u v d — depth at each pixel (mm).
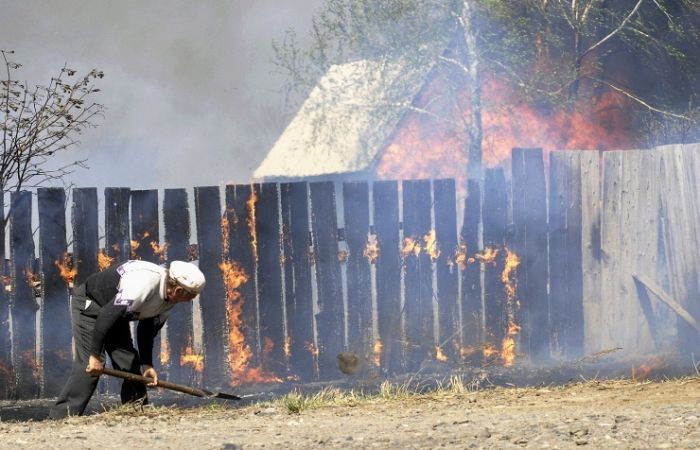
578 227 31953
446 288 30797
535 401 20859
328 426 17781
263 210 29016
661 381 24812
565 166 31906
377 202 30094
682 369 28031
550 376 28781
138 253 27844
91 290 21156
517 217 31500
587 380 27422
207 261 28500
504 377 28906
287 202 29266
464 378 28844
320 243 29547
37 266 27031
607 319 31969
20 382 26781
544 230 31734
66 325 27172
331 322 29609
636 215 32062
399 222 30359
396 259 30219
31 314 26938
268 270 29016
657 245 32062
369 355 29859
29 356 26891
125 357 21344
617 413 17453
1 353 26703
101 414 20969
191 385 28234
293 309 29297
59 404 21312
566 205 31906
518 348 31328
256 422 19031
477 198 31188
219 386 28422
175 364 28188
